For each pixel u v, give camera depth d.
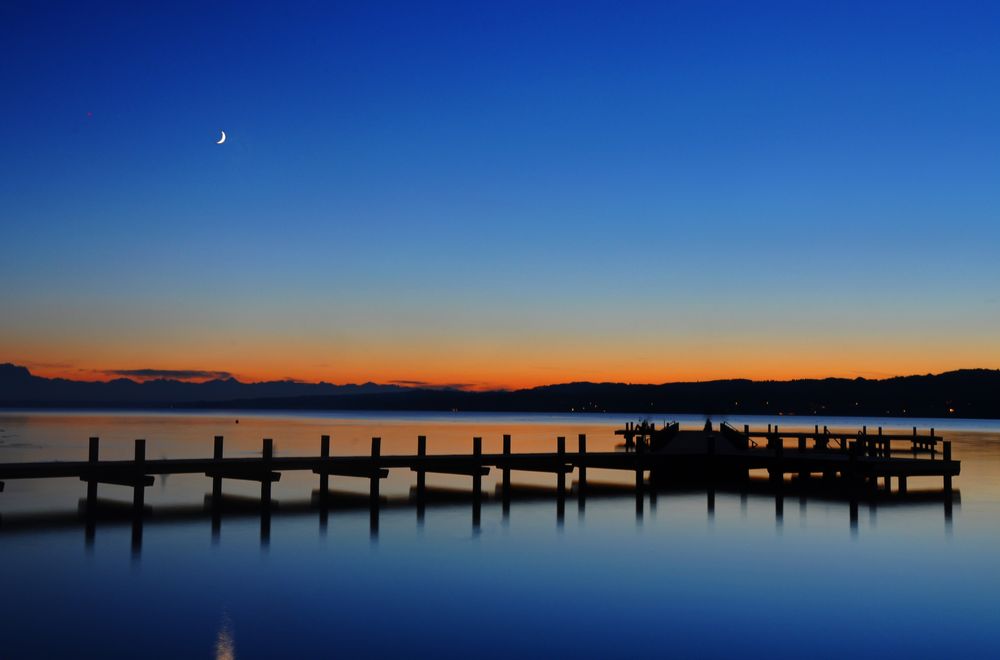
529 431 140.12
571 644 17.91
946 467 42.59
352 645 17.73
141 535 28.92
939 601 21.44
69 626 18.83
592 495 41.41
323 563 25.03
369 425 175.12
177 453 71.12
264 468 34.81
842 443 64.44
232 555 25.95
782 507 37.09
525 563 25.23
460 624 19.19
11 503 36.34
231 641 17.91
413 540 28.55
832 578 23.67
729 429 59.69
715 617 19.89
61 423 166.62
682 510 36.00
